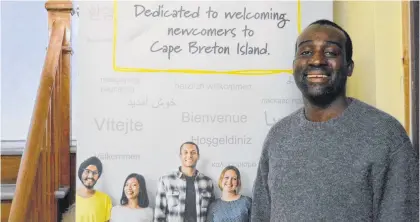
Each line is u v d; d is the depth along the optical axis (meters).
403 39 1.81
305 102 1.49
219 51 1.79
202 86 1.78
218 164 1.78
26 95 2.69
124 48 1.76
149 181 1.76
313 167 1.38
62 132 2.33
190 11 1.78
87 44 1.75
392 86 1.81
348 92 2.00
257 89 1.80
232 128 1.79
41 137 1.82
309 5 1.82
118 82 1.75
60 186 2.32
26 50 2.67
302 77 1.45
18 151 2.45
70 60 2.34
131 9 1.76
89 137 1.74
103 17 1.75
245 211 1.78
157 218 1.76
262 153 1.60
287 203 1.42
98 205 1.74
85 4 1.75
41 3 2.67
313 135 1.42
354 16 1.97
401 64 1.81
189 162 1.77
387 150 1.32
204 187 1.77
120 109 1.75
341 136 1.37
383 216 1.33
